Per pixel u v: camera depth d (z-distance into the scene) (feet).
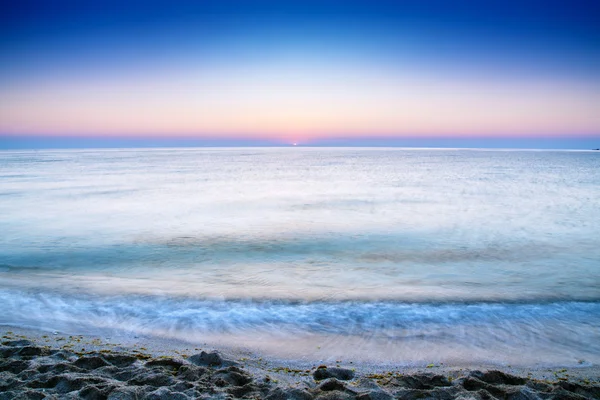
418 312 29.63
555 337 25.34
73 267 43.65
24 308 30.19
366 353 22.79
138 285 36.42
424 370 20.56
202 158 501.15
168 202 96.48
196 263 45.32
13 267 43.57
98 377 17.47
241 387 17.01
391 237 58.44
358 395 15.94
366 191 120.37
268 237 58.54
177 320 27.91
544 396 16.33
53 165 308.60
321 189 127.13
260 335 25.38
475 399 15.70
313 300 32.27
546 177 177.68
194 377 18.01
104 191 121.60
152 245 53.83
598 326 27.22
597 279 39.06
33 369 18.35
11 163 345.72
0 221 71.97
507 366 21.29
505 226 66.39
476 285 37.06
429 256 48.21
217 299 32.48
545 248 51.90
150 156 586.86
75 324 27.07
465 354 22.77
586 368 21.08
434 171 228.63
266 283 37.63
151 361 19.61
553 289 35.76
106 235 60.18
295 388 16.58
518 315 29.14
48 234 60.80
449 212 80.64
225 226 66.95
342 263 45.37
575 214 77.92
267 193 115.96
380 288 36.01
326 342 24.31
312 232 61.87
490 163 344.69
